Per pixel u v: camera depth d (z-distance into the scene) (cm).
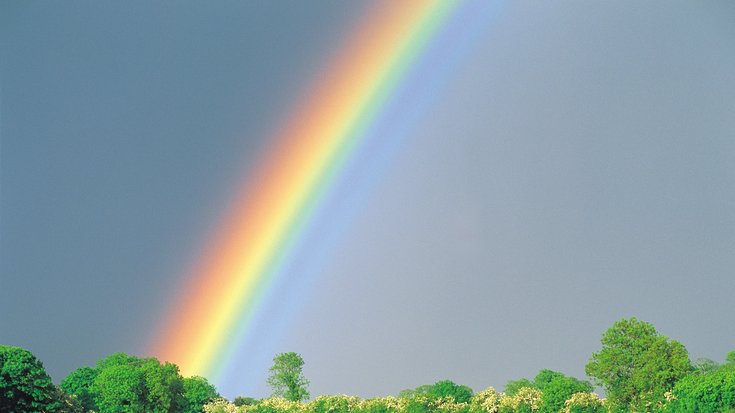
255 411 19312
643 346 12519
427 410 16038
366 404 17112
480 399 15788
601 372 12644
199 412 19838
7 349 11706
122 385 17125
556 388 14300
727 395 10762
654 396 12050
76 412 12862
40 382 11806
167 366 19050
